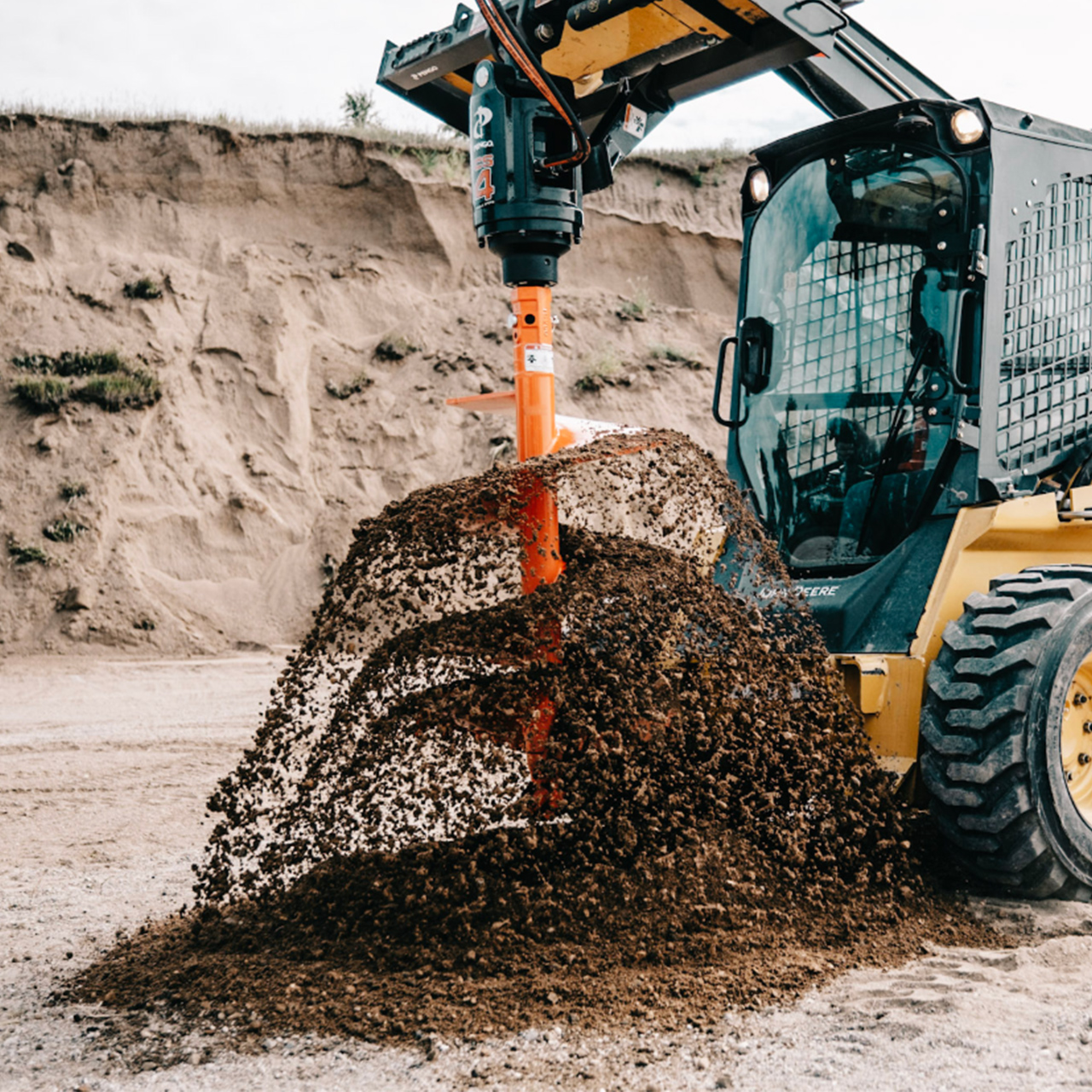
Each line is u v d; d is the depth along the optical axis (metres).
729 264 23.56
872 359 4.81
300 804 3.97
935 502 4.51
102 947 4.06
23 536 16.03
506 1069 2.86
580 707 3.94
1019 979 3.35
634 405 20.81
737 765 4.07
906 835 4.24
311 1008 3.26
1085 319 4.87
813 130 4.88
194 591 16.41
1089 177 4.85
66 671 13.71
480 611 4.09
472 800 3.91
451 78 5.02
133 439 17.39
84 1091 2.87
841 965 3.48
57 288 19.03
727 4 4.23
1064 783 3.93
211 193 21.09
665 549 4.55
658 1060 2.88
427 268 21.66
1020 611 4.00
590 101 4.96
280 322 19.67
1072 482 4.88
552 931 3.64
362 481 18.61
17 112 20.69
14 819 6.34
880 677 4.20
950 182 4.56
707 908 3.74
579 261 23.06
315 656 4.11
